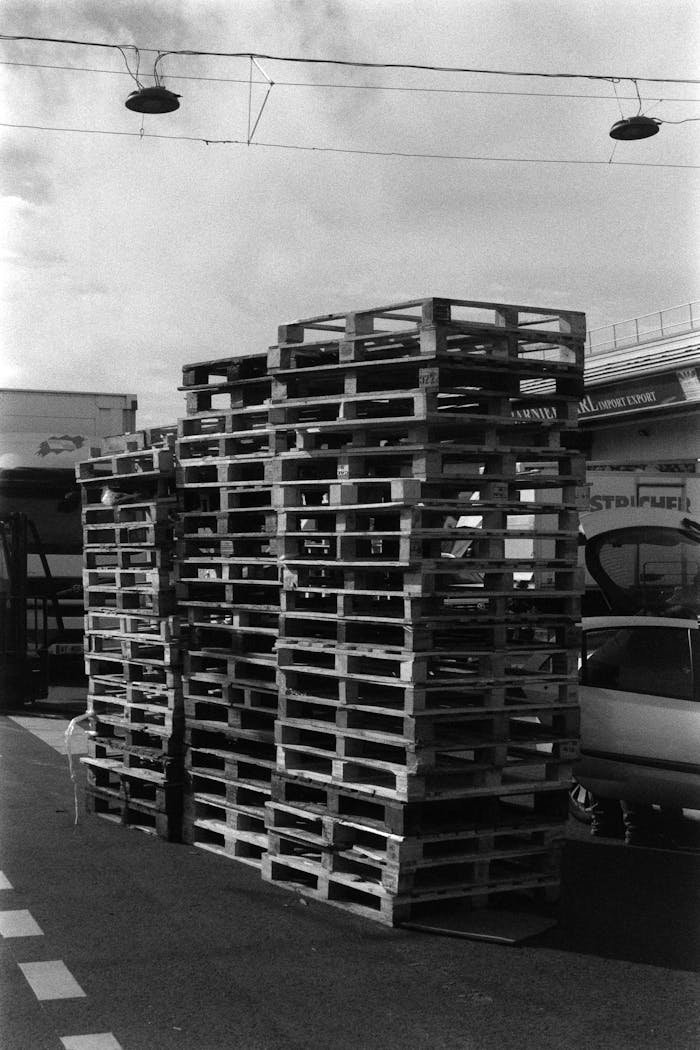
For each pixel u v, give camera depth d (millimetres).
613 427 34844
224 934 5977
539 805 6641
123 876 7082
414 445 6191
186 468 7992
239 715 7398
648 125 15531
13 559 16266
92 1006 5016
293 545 6938
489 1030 4793
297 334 6961
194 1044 4629
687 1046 4645
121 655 8836
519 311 6375
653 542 14336
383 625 6859
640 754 8211
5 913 6316
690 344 29891
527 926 6078
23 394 20016
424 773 6012
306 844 6742
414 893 6102
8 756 11695
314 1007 5020
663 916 6414
